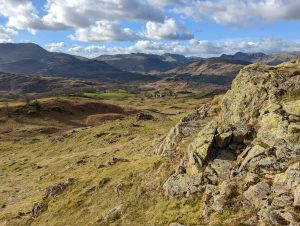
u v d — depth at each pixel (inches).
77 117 7741.1
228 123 1469.0
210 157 1246.3
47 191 1866.4
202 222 1010.7
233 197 1025.5
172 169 1412.4
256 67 1604.3
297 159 1033.5
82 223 1390.3
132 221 1227.2
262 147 1146.7
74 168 2775.6
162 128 3799.2
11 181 3034.0
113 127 4527.6
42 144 4662.9
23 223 1653.5
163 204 1215.6
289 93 1368.1
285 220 844.6
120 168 1779.0
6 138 5851.4
